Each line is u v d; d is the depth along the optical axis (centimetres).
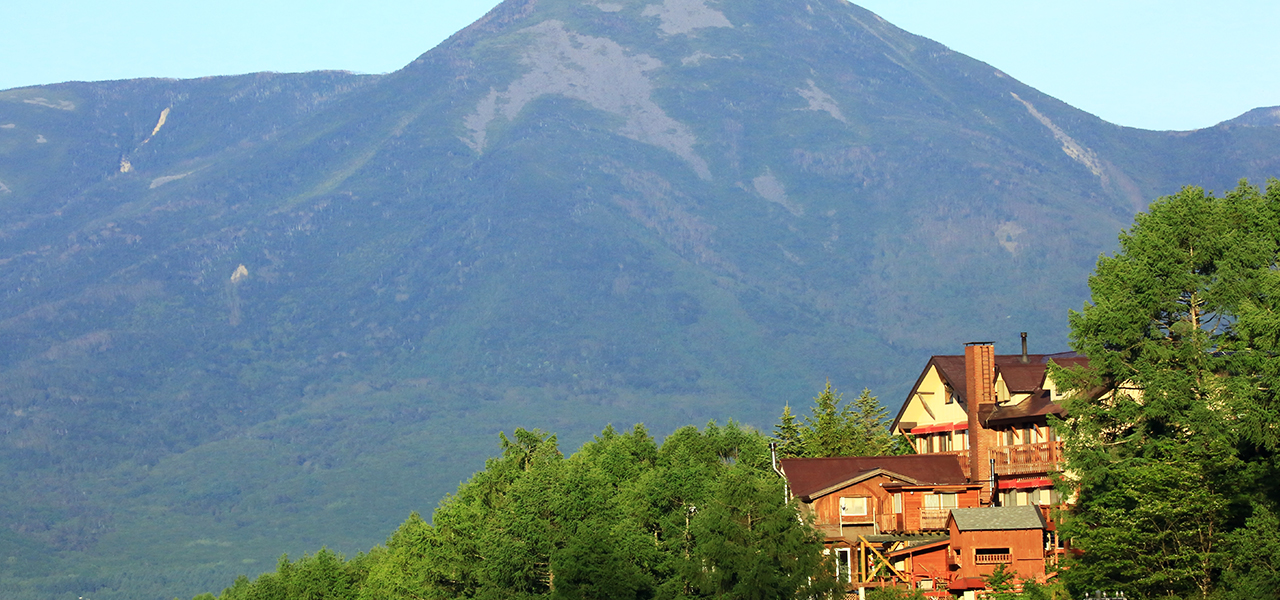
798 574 7344
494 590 8375
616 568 7969
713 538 7456
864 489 8569
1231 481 6500
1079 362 8469
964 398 9331
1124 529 6662
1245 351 6769
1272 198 7269
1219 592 6316
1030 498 8231
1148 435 7019
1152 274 7194
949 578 7919
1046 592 7100
